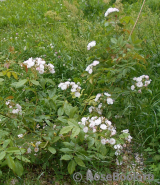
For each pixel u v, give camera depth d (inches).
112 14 110.1
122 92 102.9
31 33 231.1
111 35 117.9
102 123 85.8
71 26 223.3
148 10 171.8
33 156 87.7
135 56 98.0
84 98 128.2
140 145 105.5
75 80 103.3
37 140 86.5
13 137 84.0
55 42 205.0
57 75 153.3
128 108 113.6
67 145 83.6
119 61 102.7
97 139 86.4
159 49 157.5
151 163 95.8
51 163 95.5
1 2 345.4
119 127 103.5
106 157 91.4
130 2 322.7
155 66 140.7
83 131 77.5
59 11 296.0
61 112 89.3
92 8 279.9
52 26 251.9
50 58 170.2
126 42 97.9
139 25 162.2
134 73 138.9
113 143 81.7
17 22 266.1
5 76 153.5
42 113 116.8
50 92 89.1
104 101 99.1
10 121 94.3
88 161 95.4
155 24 171.5
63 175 92.6
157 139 100.7
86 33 200.4
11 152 74.2
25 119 91.5
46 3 335.0
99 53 110.7
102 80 106.8
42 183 88.0
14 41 209.8
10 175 88.0
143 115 111.3
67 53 174.4
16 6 326.0
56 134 90.3
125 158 99.4
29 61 82.2
